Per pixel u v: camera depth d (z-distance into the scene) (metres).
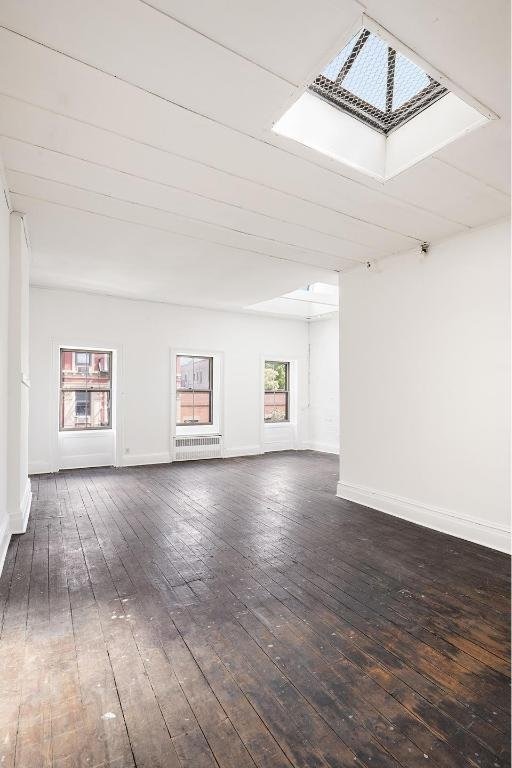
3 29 1.63
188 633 2.11
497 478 3.34
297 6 1.56
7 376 3.39
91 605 2.38
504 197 3.00
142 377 6.93
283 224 3.55
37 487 5.29
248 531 3.67
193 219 3.50
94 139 2.38
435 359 3.83
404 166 2.63
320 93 2.40
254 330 8.17
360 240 3.88
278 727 1.51
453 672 1.81
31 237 4.00
